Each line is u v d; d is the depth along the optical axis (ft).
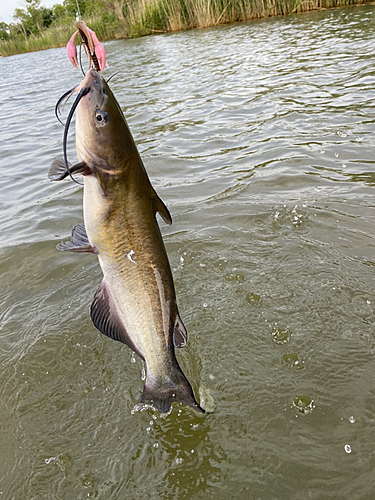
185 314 2.41
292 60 8.50
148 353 1.62
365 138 4.39
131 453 1.78
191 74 8.87
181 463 1.72
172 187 3.96
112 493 1.65
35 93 10.05
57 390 2.10
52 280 2.88
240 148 4.66
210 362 2.12
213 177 4.06
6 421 1.98
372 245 2.77
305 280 2.54
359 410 1.82
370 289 2.42
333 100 5.70
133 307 1.59
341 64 7.47
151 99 7.34
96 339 2.35
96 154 1.42
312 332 2.21
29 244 3.30
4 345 2.39
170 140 5.18
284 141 4.63
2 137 6.40
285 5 15.35
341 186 3.54
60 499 1.65
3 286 2.89
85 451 1.81
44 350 2.32
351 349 2.10
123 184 1.47
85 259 3.06
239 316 2.35
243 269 2.70
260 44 10.98
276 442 1.75
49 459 1.80
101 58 1.51
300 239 2.91
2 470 1.77
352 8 14.02
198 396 1.97
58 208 3.88
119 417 1.94
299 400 1.89
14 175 4.82
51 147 5.61
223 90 7.14
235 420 1.85
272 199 3.47
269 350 2.15
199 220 3.31
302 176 3.79
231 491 1.60
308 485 1.59
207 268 2.75
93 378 2.14
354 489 1.56
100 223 1.50
